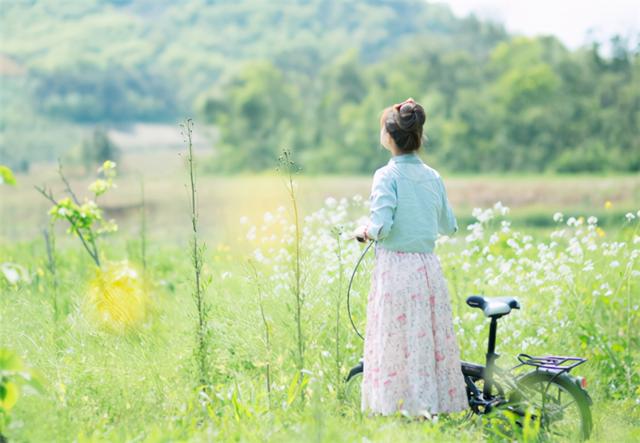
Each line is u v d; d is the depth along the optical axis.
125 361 6.38
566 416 5.54
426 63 118.50
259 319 6.68
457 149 100.88
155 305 7.89
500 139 100.69
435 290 5.57
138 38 194.75
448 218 5.82
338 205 9.09
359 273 7.10
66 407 5.70
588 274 7.91
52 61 166.25
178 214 44.72
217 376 6.36
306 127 119.12
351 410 5.84
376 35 194.62
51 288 8.38
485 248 7.98
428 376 5.48
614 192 54.00
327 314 6.84
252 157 114.88
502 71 115.88
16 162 124.94
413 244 5.55
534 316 7.47
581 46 108.94
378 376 5.55
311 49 173.00
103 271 7.69
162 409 5.82
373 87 116.44
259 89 124.00
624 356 6.94
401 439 5.07
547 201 61.22
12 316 7.20
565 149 97.38
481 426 5.43
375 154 106.81
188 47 191.38
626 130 96.12
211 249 12.03
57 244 13.99
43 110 151.62
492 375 5.56
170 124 159.62
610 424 5.72
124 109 159.75
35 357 6.48
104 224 8.61
